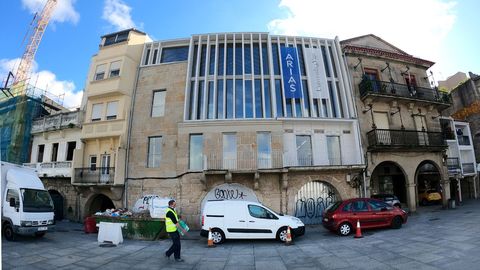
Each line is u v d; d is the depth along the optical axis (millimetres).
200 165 17797
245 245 11727
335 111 19766
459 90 30500
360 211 13125
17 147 23984
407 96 20359
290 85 19516
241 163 17406
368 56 21359
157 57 21219
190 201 17188
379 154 19109
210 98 19609
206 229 12219
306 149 18469
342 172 17891
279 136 17828
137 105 20000
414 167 19812
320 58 20625
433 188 25312
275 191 17234
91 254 10125
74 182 19766
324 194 17844
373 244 10438
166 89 19875
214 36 21094
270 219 12312
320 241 12008
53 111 27422
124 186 18609
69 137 22609
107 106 20562
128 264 8836
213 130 17969
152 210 14195
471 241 9344
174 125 18891
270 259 9328
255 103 19312
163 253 10391
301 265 8469
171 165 18203
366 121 19531
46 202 13516
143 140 19141
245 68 20266
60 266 8523
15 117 24828
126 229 13617
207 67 20047
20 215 12258
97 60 21328
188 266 8648
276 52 20875
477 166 25750
